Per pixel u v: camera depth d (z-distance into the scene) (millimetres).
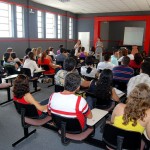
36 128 3002
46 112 2223
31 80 4801
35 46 9219
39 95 4719
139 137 1491
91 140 2166
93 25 12008
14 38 7965
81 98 1805
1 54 7477
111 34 14070
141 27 12156
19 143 2598
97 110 2211
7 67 5305
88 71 4004
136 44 12102
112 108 2697
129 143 1532
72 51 7852
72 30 12258
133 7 9484
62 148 2506
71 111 1763
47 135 2826
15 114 3545
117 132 1546
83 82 3154
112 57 5613
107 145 1722
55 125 2086
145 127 1592
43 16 9508
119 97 2795
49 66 5488
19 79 2193
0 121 3252
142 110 1528
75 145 2584
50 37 10398
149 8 9727
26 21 8484
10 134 2842
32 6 8656
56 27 10648
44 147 2521
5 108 3834
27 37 8656
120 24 13703
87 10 10844
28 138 2729
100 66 4574
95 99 2621
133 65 4840
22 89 2154
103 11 11117
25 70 4816
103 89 2551
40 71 4953
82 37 12523
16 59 5918
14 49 8055
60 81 3475
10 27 7891
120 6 9266
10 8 7734
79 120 1794
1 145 2559
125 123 1557
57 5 9461
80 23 12445
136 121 1536
